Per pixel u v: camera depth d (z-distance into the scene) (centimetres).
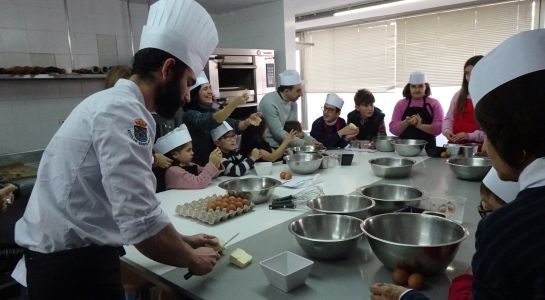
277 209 152
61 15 319
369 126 324
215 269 102
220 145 226
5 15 290
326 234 117
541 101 52
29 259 94
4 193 163
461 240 91
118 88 91
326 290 89
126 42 367
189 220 142
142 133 85
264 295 88
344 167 227
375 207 134
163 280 99
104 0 347
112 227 94
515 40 57
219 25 466
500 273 52
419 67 506
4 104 295
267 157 246
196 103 237
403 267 90
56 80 321
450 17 470
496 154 58
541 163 53
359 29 548
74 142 86
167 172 192
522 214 53
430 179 190
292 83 282
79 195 88
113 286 97
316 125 316
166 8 94
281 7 409
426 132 285
